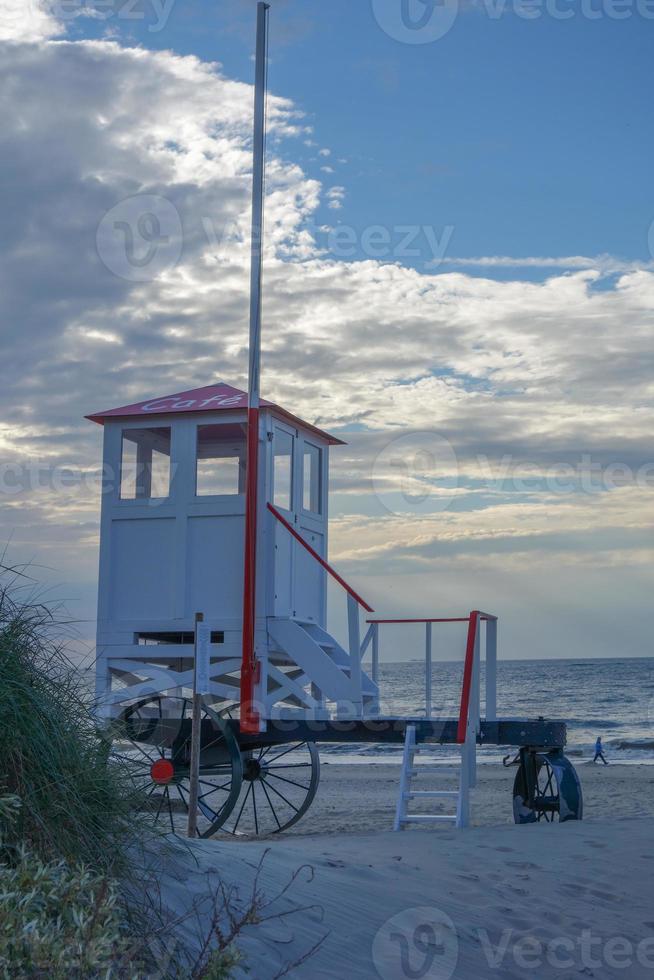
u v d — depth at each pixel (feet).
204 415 34.35
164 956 12.35
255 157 33.06
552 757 34.86
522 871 23.02
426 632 36.06
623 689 257.34
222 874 16.62
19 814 13.12
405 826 31.35
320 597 37.68
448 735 32.78
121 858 14.10
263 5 34.14
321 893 17.85
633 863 24.26
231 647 33.04
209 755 33.53
